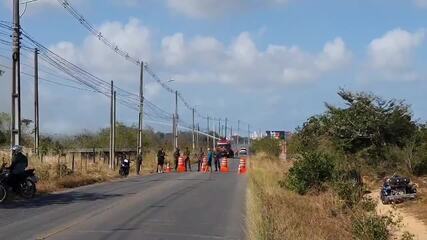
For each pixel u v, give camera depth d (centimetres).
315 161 3095
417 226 2128
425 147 3597
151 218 1706
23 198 2272
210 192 2667
